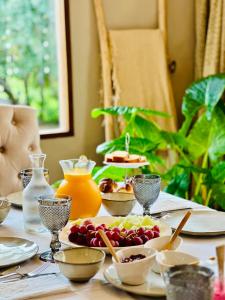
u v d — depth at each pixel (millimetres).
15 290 1231
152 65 3607
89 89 3537
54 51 3529
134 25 3643
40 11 3467
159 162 3166
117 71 3508
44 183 1714
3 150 2439
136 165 2055
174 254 1233
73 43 3447
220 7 3557
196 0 3766
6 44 3402
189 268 1031
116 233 1439
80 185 1742
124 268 1203
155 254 1230
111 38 3506
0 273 1352
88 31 3484
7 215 1811
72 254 1337
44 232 1704
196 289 979
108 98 3506
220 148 3203
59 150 3467
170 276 1002
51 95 3557
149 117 3592
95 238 1433
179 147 3359
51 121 3574
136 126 3238
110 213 1826
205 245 1539
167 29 3758
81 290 1240
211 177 3068
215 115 3248
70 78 3455
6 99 3436
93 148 3602
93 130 3584
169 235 1459
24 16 3434
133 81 3549
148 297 1188
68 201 1438
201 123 3287
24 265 1412
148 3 3674
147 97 3590
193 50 3857
